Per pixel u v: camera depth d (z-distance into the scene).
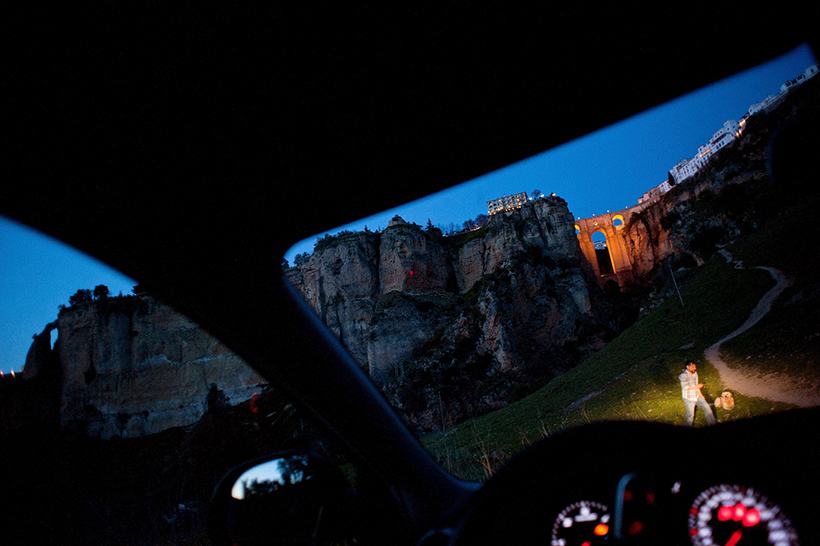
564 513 1.06
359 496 2.02
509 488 1.14
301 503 1.97
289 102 1.83
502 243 103.75
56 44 1.33
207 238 1.78
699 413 13.27
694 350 29.89
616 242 121.31
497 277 89.94
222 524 1.83
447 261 114.00
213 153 1.77
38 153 1.40
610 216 124.44
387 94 1.92
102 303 102.81
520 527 1.08
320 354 1.94
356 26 1.63
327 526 1.95
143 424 92.25
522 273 91.44
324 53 1.70
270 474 1.98
